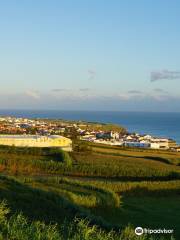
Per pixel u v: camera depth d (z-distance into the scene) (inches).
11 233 737.0
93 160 4025.6
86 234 812.6
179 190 2800.2
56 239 764.6
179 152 5807.1
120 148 5482.3
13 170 3312.0
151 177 3457.2
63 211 1412.4
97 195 2130.9
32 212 1286.9
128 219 1911.9
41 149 4212.6
